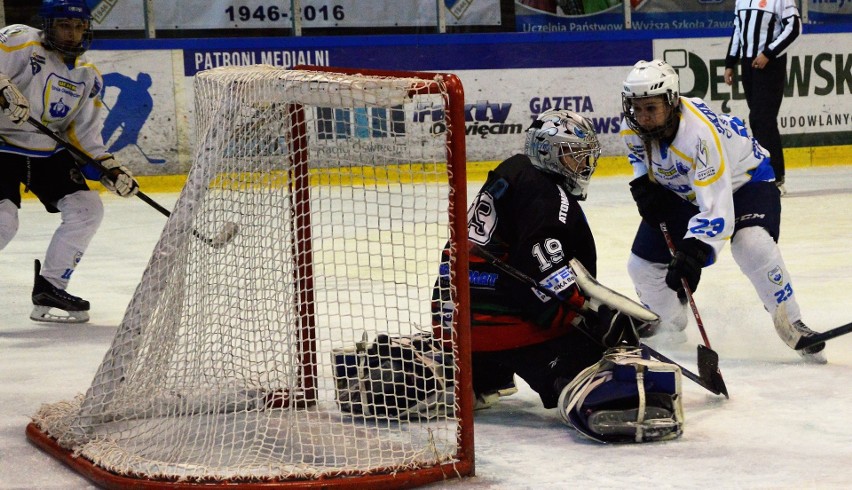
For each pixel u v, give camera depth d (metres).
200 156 4.96
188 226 4.93
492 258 5.02
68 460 4.62
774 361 6.50
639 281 6.99
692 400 5.56
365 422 4.95
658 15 20.33
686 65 20.17
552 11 19.83
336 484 4.11
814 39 20.53
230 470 4.23
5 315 8.48
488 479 4.30
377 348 5.07
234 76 5.05
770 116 15.48
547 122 5.16
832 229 12.49
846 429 4.92
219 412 4.79
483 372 5.43
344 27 19.02
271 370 4.84
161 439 4.75
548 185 5.09
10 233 8.04
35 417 5.14
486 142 19.30
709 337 7.31
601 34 19.66
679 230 6.70
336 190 14.80
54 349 7.13
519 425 5.17
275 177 4.88
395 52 18.92
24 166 8.05
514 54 19.30
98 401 4.87
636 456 4.56
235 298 4.88
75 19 7.80
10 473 4.54
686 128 6.11
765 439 4.78
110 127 17.28
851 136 20.92
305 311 5.36
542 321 5.05
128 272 10.48
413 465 4.29
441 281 5.12
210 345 4.87
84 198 8.17
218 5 18.27
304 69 5.47
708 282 9.37
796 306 6.45
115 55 17.22
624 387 4.71
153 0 17.84
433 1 19.27
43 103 7.91
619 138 19.91
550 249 4.99
